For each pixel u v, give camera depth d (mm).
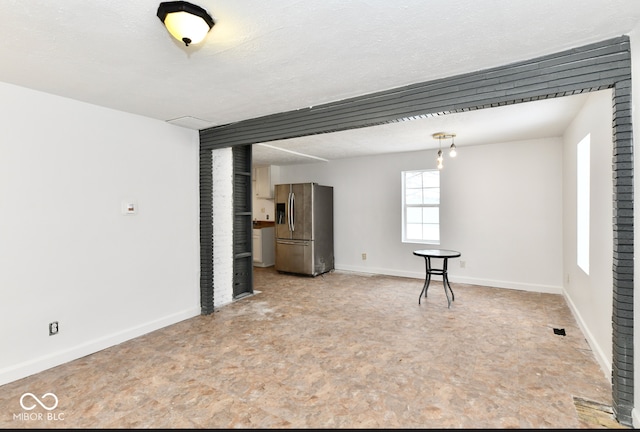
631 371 1868
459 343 2996
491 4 1545
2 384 2363
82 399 2180
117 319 3092
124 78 2355
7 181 2412
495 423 1903
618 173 1891
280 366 2604
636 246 1827
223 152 4305
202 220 3906
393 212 5914
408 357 2732
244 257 4723
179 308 3678
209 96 2750
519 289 4859
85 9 1516
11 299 2430
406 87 2572
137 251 3268
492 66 2238
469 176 5203
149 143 3381
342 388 2283
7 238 2412
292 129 3174
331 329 3365
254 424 1920
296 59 2090
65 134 2734
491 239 5066
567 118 3578
